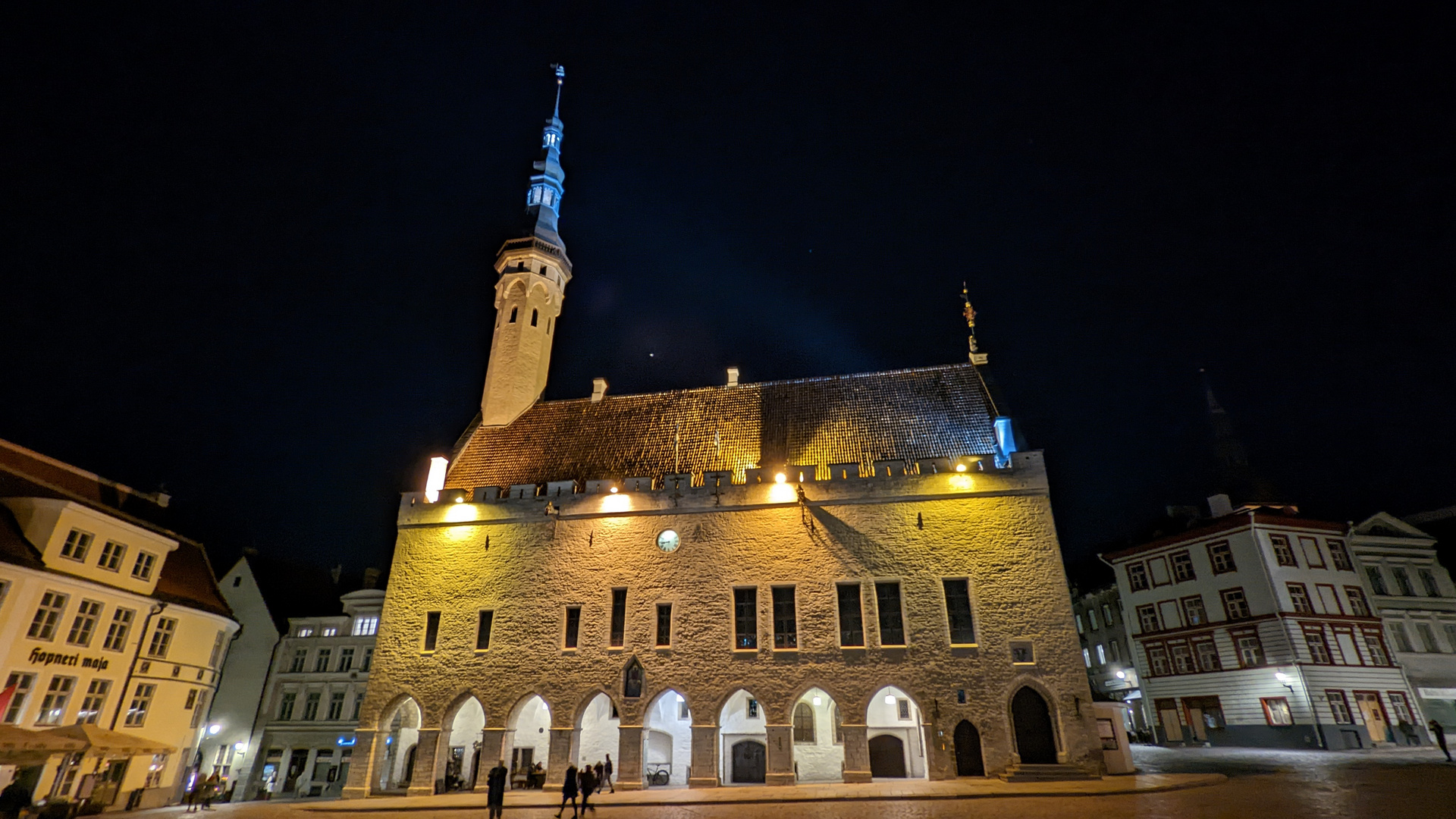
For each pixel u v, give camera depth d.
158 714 35.22
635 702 30.81
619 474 37.00
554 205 51.44
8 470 32.50
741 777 33.19
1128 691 52.12
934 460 32.72
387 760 39.44
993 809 20.69
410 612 33.81
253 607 49.75
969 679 29.14
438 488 37.03
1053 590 29.83
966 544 31.22
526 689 31.75
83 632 31.64
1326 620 40.81
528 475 38.09
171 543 36.62
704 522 33.44
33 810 26.78
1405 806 17.28
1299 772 25.77
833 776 32.59
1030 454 32.25
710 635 31.41
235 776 44.62
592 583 33.16
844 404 38.84
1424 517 49.78
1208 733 42.28
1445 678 41.34
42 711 29.56
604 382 43.97
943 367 39.81
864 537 32.00
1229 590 42.94
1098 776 26.91
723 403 40.78
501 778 21.86
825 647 30.47
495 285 47.88
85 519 32.09
